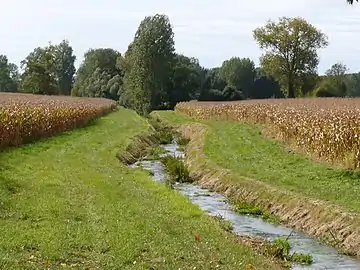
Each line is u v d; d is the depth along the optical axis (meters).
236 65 136.50
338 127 23.56
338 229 15.30
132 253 11.20
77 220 13.71
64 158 25.22
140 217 14.59
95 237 12.14
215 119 57.16
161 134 52.81
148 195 18.44
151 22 108.94
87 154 27.86
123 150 32.66
